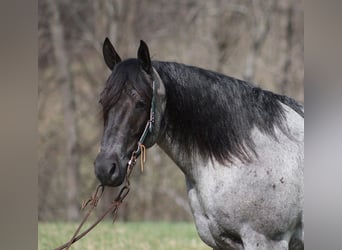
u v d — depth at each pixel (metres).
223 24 29.28
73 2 30.09
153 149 26.44
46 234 13.28
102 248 11.83
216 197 7.23
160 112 7.32
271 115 7.52
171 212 26.30
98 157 6.89
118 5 28.59
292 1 29.41
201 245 13.12
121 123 6.95
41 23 29.73
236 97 7.49
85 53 30.22
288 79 28.98
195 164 7.48
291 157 7.34
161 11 29.72
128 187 7.35
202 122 7.40
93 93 28.77
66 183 27.89
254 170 7.18
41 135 28.62
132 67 7.11
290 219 7.27
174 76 7.50
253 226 7.17
